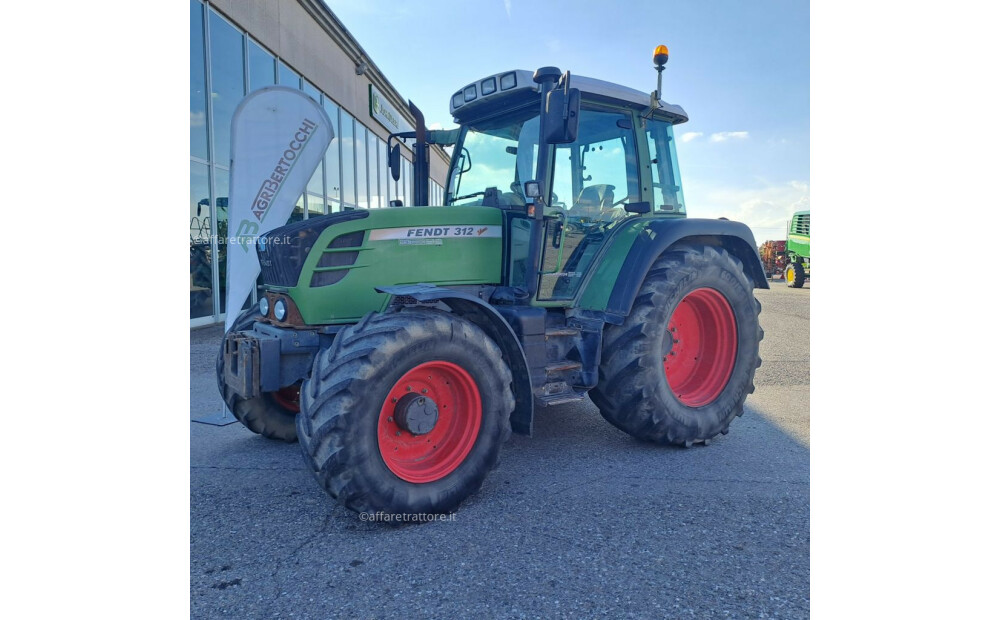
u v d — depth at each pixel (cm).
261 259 352
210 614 205
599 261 382
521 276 363
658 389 363
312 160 502
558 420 452
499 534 264
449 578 227
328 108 1266
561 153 360
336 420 251
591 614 204
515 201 372
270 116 485
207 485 325
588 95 372
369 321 278
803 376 617
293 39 1097
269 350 314
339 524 276
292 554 247
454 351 282
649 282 371
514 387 320
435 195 446
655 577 227
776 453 376
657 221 388
